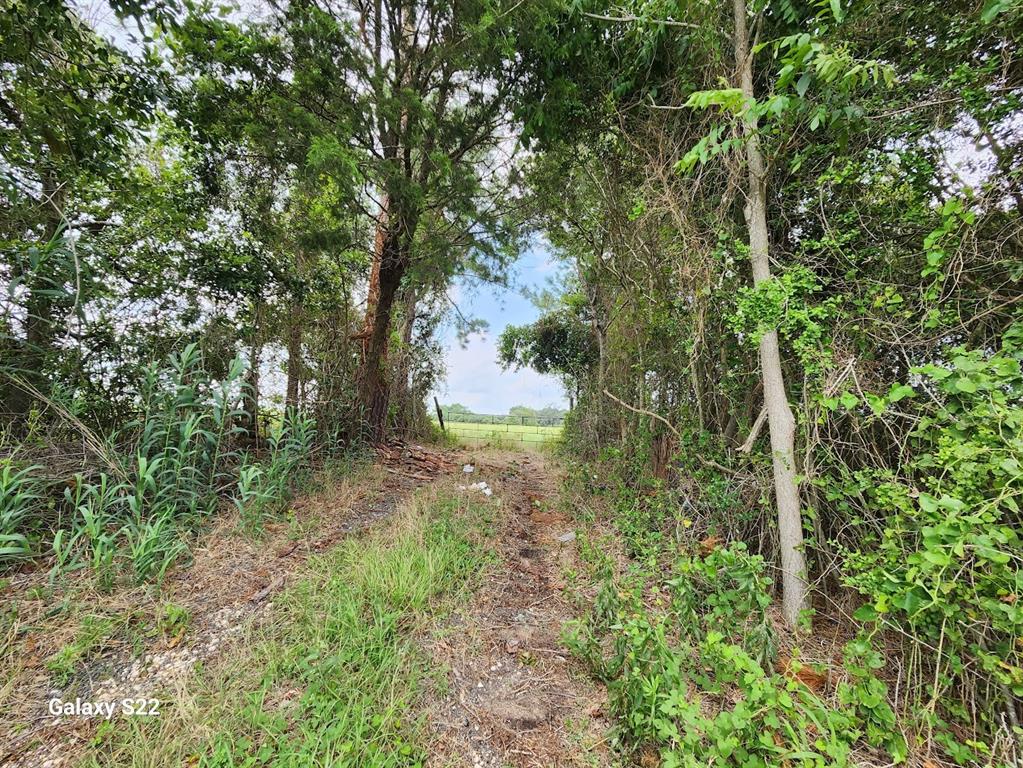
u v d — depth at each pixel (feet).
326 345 19.47
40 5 9.77
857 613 5.35
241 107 13.84
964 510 4.46
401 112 13.17
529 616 7.82
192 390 10.67
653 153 11.43
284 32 12.35
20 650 5.91
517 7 11.92
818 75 5.95
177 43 12.75
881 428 7.05
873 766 4.49
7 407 9.95
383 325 20.92
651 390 14.28
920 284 6.88
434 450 26.91
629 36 11.14
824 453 7.43
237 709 5.19
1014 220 6.17
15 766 4.52
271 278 17.42
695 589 7.17
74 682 5.61
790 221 9.21
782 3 7.80
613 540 10.93
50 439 9.57
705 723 3.97
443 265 17.65
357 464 17.17
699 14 8.98
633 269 13.60
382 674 5.80
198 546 9.02
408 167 15.19
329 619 6.75
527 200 17.92
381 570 8.21
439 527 10.82
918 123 7.16
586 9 11.38
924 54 7.34
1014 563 4.55
